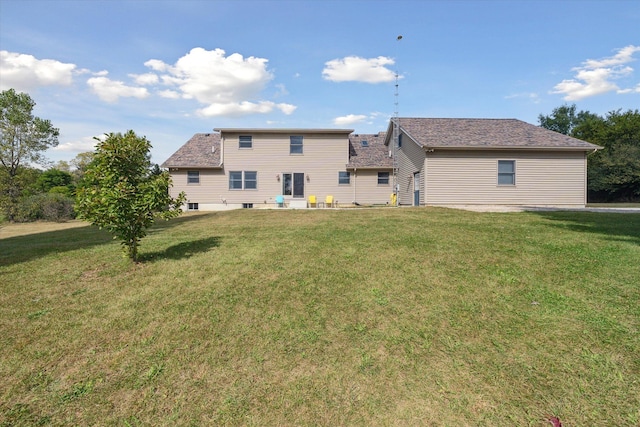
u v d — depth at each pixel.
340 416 2.36
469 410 2.38
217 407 2.46
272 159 21.67
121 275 5.20
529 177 15.37
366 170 21.95
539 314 3.67
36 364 2.94
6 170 21.12
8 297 4.38
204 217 13.52
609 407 2.36
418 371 2.80
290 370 2.86
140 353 3.09
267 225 10.14
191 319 3.71
